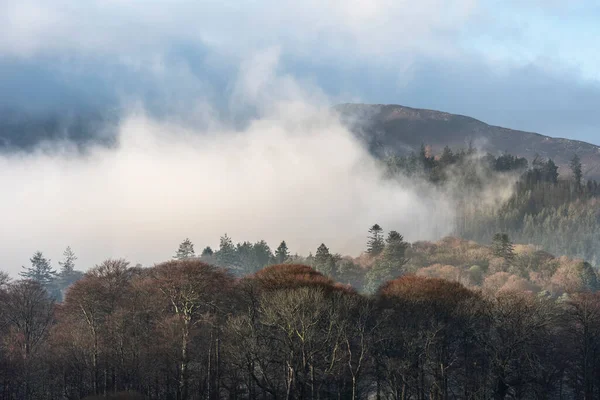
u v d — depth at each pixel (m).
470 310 118.00
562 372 119.81
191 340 109.06
